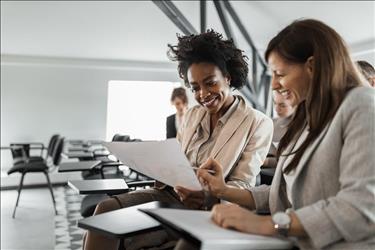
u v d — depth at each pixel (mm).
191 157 1508
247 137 1422
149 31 5156
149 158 1268
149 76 6438
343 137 781
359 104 770
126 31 5117
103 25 4934
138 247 1269
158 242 1302
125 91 6371
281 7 4410
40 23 4773
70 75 5992
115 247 1180
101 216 984
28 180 5473
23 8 4426
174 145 1305
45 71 5859
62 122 5969
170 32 5199
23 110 5766
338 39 821
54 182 5566
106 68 6176
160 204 1072
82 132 6074
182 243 924
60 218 3838
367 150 728
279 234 722
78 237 3223
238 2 4473
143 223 922
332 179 795
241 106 1485
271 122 1521
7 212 4059
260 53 5332
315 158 817
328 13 4285
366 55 4680
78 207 4332
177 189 1170
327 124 816
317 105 820
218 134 1472
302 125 928
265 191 1093
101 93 6164
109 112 6297
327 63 803
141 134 6449
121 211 1022
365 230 712
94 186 1526
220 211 767
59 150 4285
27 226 3547
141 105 6441
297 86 862
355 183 721
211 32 1438
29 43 5273
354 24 4367
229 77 1473
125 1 4453
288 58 844
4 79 5656
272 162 1629
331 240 715
